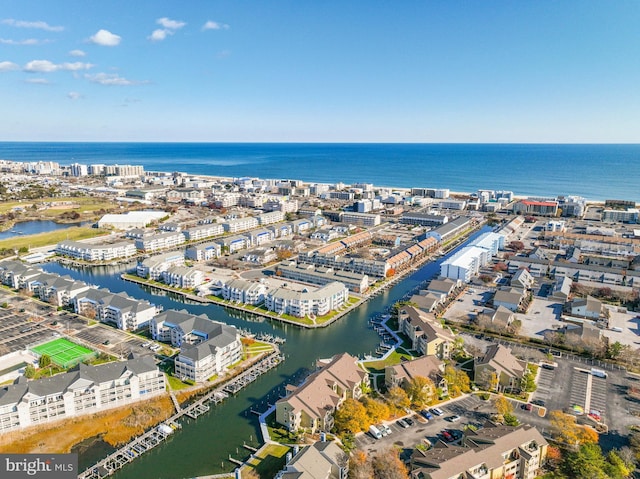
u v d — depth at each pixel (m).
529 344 177.12
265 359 167.00
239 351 167.25
